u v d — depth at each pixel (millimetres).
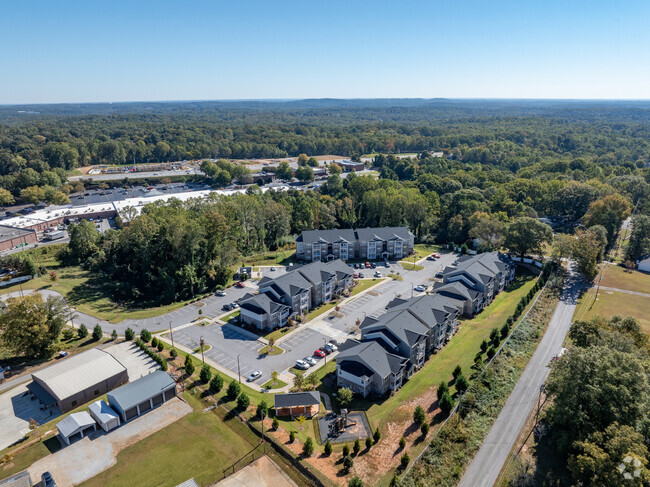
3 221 177250
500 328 96312
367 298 116562
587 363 58562
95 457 59844
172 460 59344
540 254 137500
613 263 136875
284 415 69438
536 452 61219
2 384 77000
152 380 72688
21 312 81625
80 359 79875
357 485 51781
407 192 184500
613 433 52062
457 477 56844
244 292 121188
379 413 70062
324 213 177250
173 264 122000
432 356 87688
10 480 55000
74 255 141000
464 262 120688
